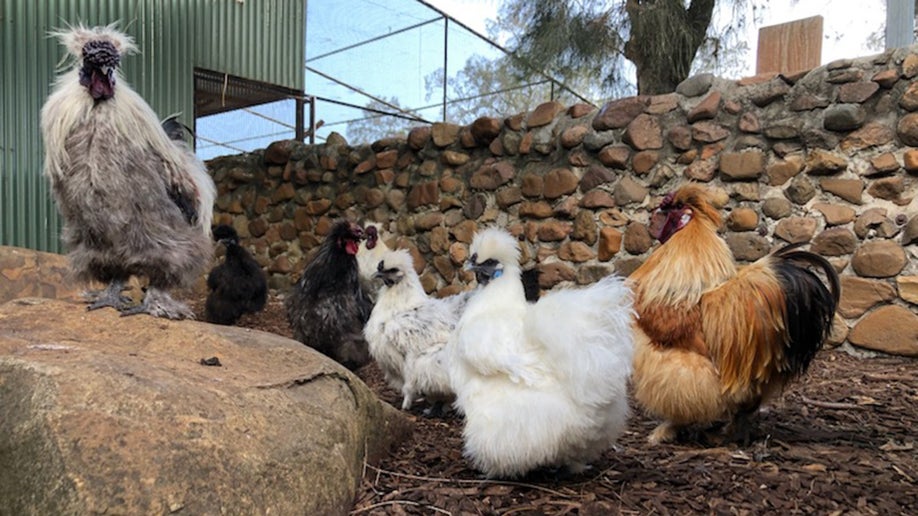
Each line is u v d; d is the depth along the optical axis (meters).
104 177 0.73
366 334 1.14
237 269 1.68
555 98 2.64
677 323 0.88
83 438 0.49
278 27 2.80
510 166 1.84
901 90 1.32
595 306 0.69
